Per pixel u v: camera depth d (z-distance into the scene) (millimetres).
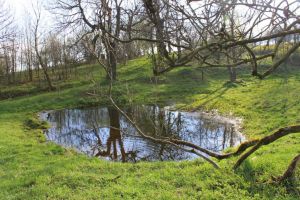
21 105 38531
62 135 24641
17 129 26391
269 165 11422
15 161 15969
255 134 21031
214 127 24609
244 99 31672
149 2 3438
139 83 41969
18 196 10844
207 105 32031
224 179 10766
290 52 5156
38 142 22047
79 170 13328
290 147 14031
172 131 23234
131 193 10375
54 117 32406
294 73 36875
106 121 28656
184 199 9703
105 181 11617
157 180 11328
